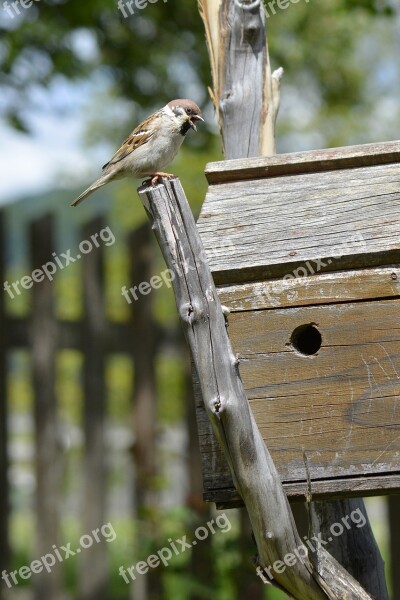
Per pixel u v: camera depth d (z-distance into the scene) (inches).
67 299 594.2
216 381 216.8
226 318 224.5
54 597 471.5
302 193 254.1
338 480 232.1
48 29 610.2
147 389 482.6
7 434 474.3
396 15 625.6
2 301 470.3
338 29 842.8
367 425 232.8
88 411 475.8
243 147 304.8
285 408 235.1
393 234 239.1
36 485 471.8
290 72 848.9
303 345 251.6
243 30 307.1
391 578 454.9
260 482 217.8
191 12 660.7
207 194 260.1
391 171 254.2
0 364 471.2
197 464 481.1
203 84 691.4
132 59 660.7
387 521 457.4
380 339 234.8
